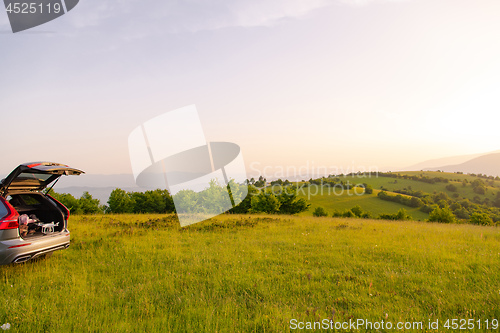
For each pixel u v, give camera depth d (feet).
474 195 367.66
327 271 19.81
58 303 13.84
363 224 47.65
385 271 19.48
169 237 31.45
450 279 17.99
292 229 38.88
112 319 12.17
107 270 19.56
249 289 16.07
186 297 14.73
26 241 16.47
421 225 50.90
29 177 18.98
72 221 43.39
